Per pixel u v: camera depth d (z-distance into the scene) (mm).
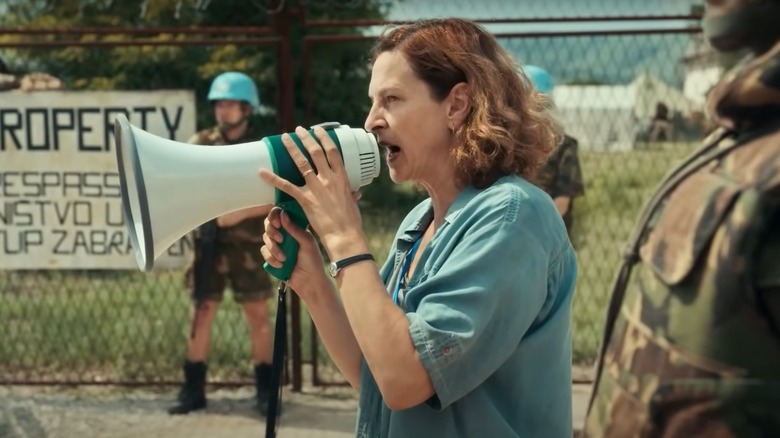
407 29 1635
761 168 909
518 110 1614
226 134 4398
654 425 962
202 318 4477
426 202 1840
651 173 7539
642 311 1003
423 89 1584
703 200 949
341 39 4465
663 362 959
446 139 1602
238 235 4391
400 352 1426
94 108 4465
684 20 4301
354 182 1618
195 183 1581
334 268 1531
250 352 5285
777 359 890
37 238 4539
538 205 1506
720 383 908
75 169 4504
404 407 1459
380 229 7516
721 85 956
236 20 8156
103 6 8086
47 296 6348
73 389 4844
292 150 1589
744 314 896
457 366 1423
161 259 4492
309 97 4520
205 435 4219
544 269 1480
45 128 4484
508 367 1534
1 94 4461
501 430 1510
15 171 4504
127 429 4289
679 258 954
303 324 5660
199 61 7793
